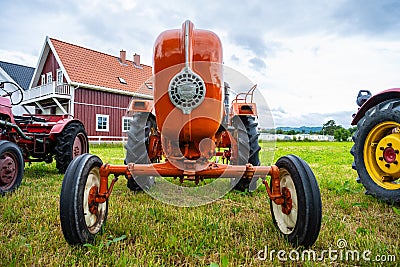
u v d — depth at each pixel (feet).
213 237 8.30
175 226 9.00
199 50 8.71
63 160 18.04
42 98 63.21
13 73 90.58
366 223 9.69
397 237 8.60
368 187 12.61
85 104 63.77
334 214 10.69
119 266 6.53
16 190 13.39
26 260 6.82
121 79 72.02
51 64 70.38
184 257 7.22
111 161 25.75
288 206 8.27
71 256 6.96
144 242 7.83
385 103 12.39
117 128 69.15
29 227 8.76
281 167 8.66
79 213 7.38
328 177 18.75
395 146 11.60
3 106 15.85
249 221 9.80
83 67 67.05
